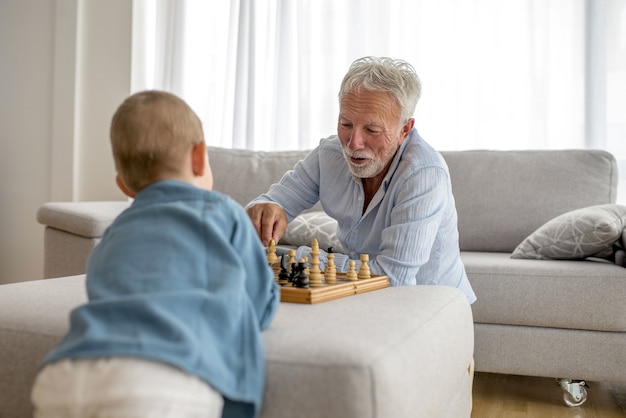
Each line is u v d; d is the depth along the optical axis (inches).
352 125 69.5
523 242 102.7
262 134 148.3
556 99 129.4
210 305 36.8
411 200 68.1
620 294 87.9
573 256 97.3
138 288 36.8
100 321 34.9
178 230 39.2
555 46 129.3
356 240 76.9
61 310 47.7
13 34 159.2
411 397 40.8
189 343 34.5
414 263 67.1
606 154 114.7
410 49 136.9
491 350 92.7
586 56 127.3
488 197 116.7
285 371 38.2
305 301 51.3
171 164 42.7
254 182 126.4
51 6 155.8
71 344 34.1
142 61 156.6
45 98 156.4
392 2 139.1
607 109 126.6
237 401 37.9
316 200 83.8
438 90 135.6
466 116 134.9
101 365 33.1
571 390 90.2
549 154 117.0
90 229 110.7
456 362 52.7
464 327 57.2
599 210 98.5
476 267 93.4
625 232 95.2
